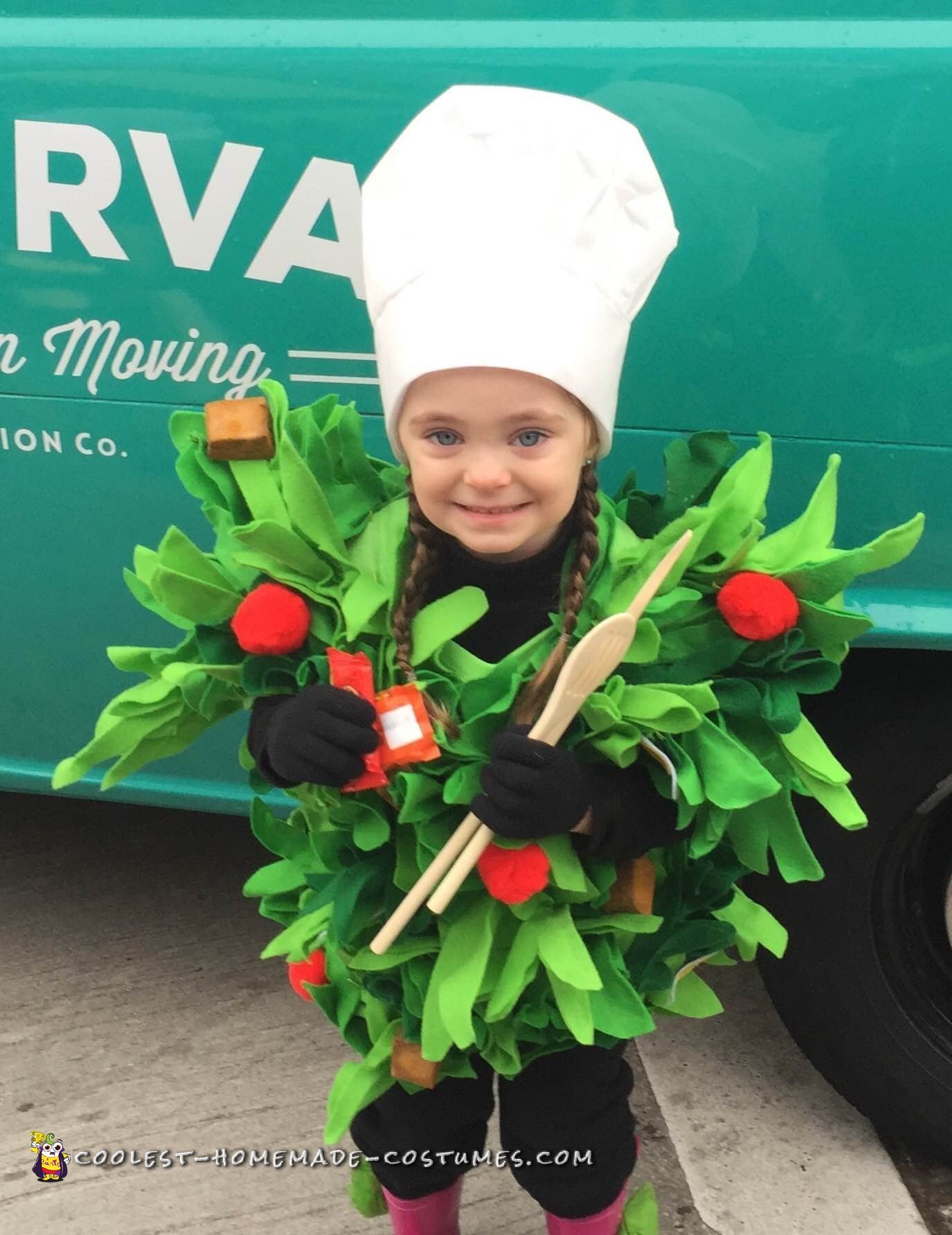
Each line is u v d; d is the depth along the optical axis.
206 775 1.73
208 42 1.33
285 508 1.17
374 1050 1.28
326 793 1.17
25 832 2.47
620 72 1.27
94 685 1.66
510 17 1.29
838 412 1.35
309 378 1.42
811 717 1.53
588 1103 1.30
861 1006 1.61
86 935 2.19
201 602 1.16
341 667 1.09
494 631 1.17
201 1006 2.02
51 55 1.35
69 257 1.42
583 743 1.15
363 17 1.31
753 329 1.33
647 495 1.26
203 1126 1.78
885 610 1.42
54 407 1.50
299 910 1.30
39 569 1.59
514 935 1.19
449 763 1.12
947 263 1.28
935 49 1.23
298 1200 1.67
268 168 1.34
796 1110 1.82
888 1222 1.63
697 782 1.09
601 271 1.05
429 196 1.04
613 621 1.02
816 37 1.25
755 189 1.29
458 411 1.02
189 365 1.44
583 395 1.04
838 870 1.56
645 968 1.24
